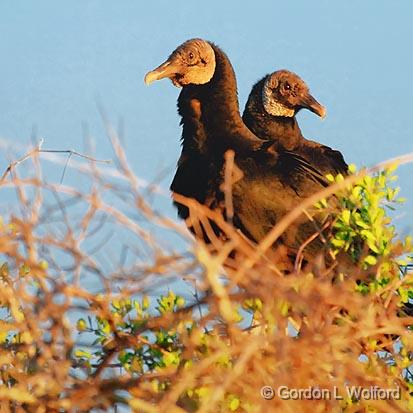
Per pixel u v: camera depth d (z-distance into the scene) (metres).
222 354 6.07
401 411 6.38
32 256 6.52
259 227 11.91
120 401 6.35
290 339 6.21
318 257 7.34
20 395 6.20
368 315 6.45
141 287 6.50
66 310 6.49
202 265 6.18
